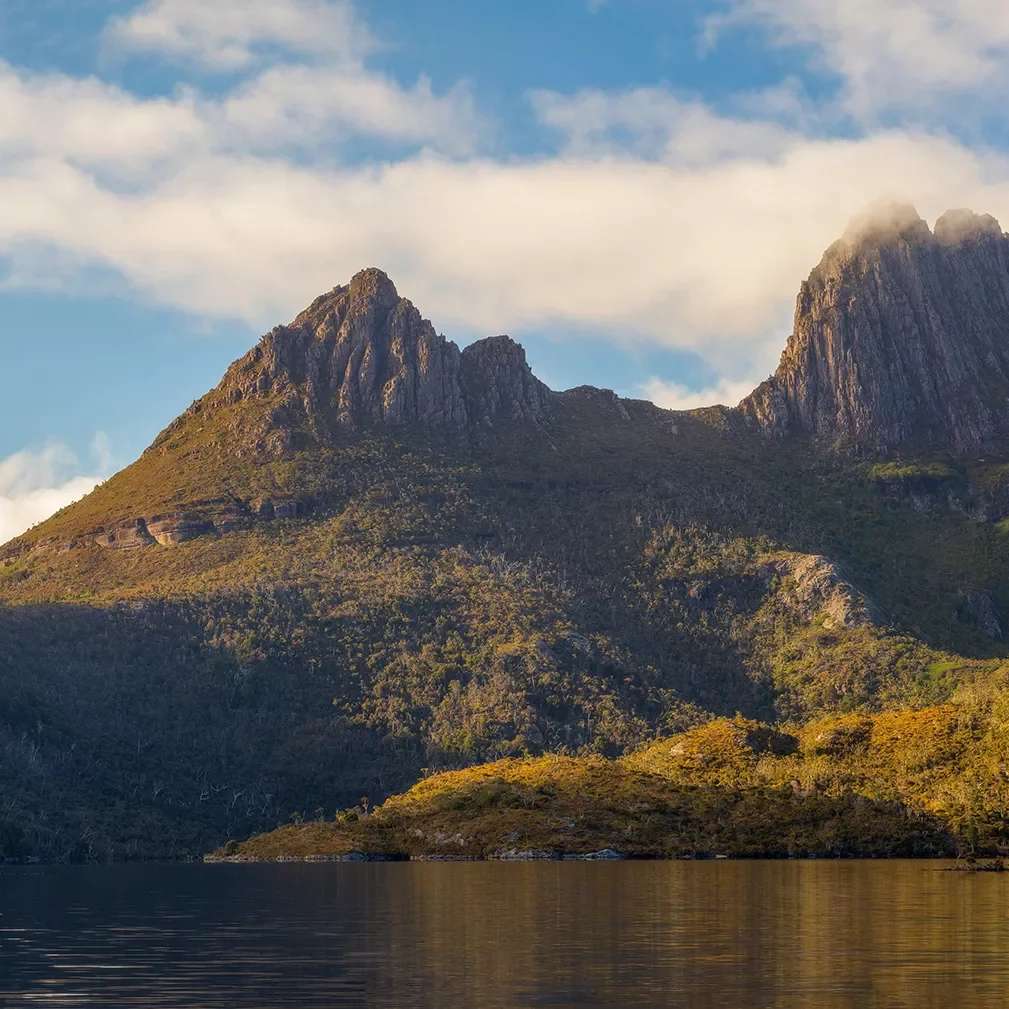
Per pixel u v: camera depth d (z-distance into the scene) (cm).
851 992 9400
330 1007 9069
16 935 13375
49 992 9750
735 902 15788
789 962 10744
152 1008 9100
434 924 13838
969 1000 9094
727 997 9244
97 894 18888
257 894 18300
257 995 9538
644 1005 8981
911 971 10250
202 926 14050
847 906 15162
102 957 11588
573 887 18450
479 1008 8956
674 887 18212
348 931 13325
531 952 11494
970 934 12438
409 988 9731
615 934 12681
